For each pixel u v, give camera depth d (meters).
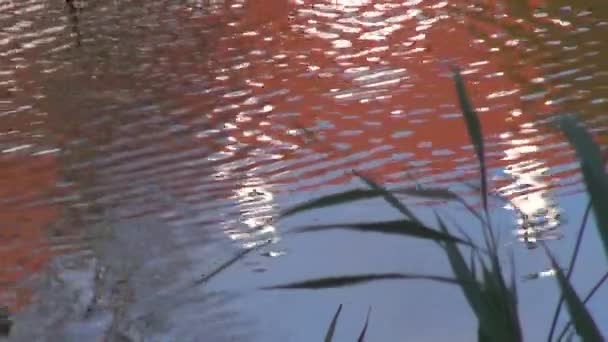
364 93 8.87
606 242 0.80
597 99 8.17
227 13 12.56
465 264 1.06
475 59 9.69
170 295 5.30
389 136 7.71
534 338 4.50
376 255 5.68
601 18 10.80
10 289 5.53
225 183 6.96
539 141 7.27
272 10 12.50
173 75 9.90
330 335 1.36
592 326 0.95
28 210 6.75
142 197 6.79
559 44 9.97
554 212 5.93
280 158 7.40
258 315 5.09
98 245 6.03
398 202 1.12
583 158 0.83
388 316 4.97
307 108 8.58
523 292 4.95
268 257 5.73
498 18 11.23
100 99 9.26
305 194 6.66
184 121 8.45
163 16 12.62
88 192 6.96
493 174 6.73
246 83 9.45
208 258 5.75
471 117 1.08
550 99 8.31
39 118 8.84
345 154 7.38
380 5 12.35
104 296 5.29
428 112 8.20
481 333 1.02
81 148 7.95
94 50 11.18
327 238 5.92
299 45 10.73
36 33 12.27
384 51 10.23
